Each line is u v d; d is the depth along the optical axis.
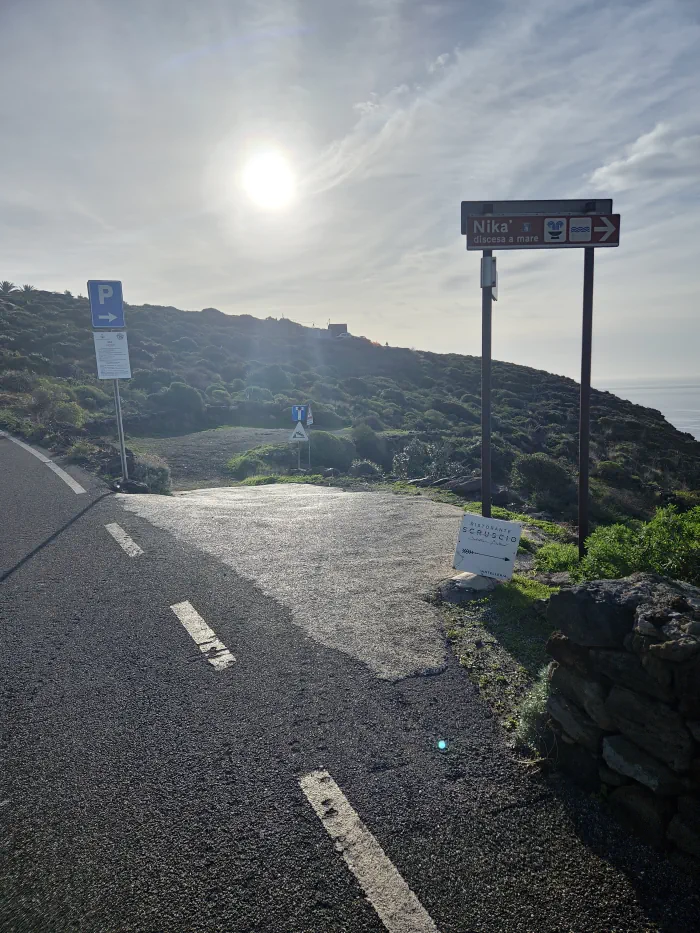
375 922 2.21
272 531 7.92
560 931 2.17
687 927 2.18
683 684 2.38
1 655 4.29
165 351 38.34
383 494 12.34
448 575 5.94
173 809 2.79
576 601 2.88
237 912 2.26
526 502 14.20
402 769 3.04
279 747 3.22
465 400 40.75
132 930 2.19
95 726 3.44
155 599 5.34
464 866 2.45
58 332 39.59
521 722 3.28
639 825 2.57
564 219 5.39
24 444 15.02
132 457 13.52
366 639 4.51
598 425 34.97
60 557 6.48
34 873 2.45
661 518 4.41
